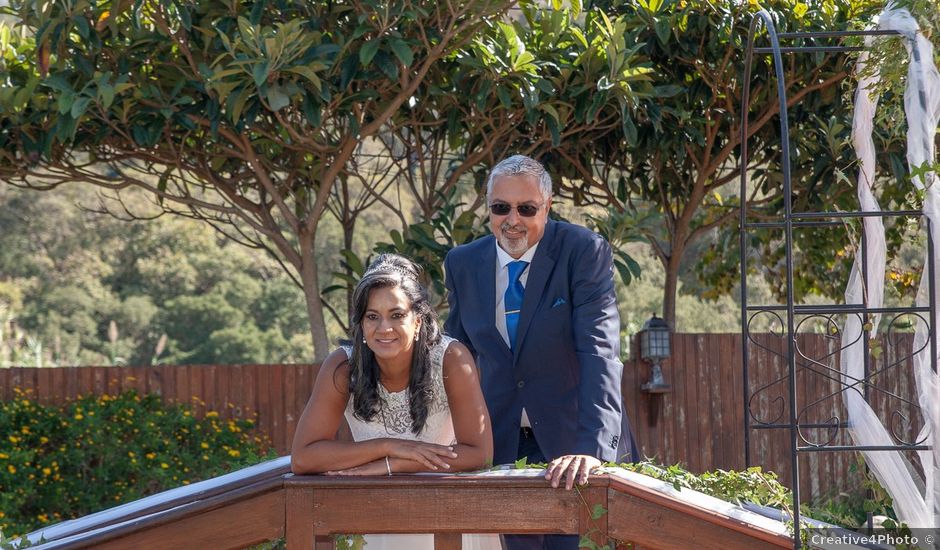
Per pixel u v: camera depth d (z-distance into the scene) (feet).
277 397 27.04
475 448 9.81
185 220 73.20
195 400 26.84
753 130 23.94
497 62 20.65
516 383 11.97
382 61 19.92
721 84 23.24
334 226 63.77
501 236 11.81
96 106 21.26
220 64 20.63
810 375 26.66
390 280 9.89
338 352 10.14
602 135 23.90
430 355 10.11
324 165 23.61
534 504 8.94
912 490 9.98
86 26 19.21
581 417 11.02
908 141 10.08
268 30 19.26
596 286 11.76
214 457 25.35
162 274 74.23
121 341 71.20
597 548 8.88
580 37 21.40
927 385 9.71
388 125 24.30
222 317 73.15
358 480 8.85
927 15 10.21
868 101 11.14
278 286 75.92
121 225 72.79
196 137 24.03
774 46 10.48
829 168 23.25
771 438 26.66
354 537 9.07
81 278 71.51
